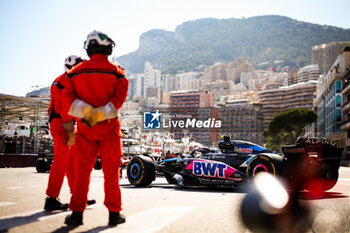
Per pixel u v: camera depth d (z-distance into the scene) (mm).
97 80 2914
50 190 3838
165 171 8805
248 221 3365
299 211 4027
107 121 2910
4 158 20062
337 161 7133
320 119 91250
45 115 33812
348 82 60188
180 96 180500
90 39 2969
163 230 2854
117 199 3074
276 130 81125
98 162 15469
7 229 2785
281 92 194375
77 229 2852
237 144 7691
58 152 3859
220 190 7367
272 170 6500
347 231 3064
